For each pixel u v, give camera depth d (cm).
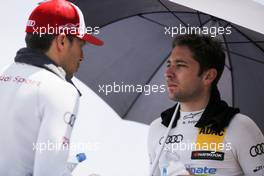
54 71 814
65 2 876
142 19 1158
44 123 754
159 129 1053
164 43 1159
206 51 985
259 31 789
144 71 1198
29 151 779
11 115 780
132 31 1171
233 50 1112
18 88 794
